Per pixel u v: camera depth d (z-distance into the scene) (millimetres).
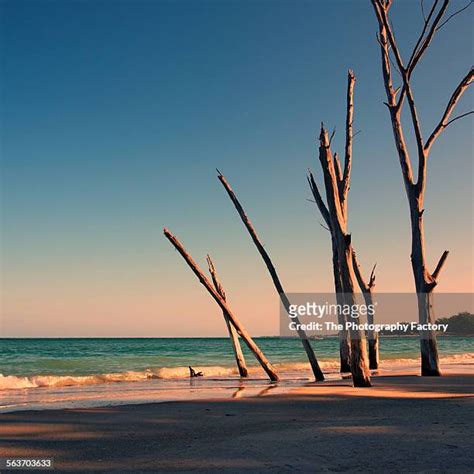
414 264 18578
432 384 15609
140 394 14773
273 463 5980
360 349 15039
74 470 5977
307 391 13906
